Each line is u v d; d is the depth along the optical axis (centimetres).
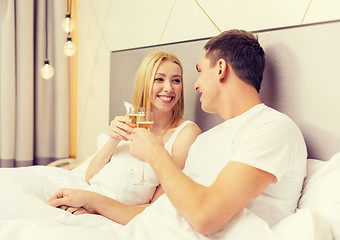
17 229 84
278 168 76
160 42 177
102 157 134
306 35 110
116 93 200
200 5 154
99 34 225
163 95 130
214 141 98
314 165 103
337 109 104
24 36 226
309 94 110
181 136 126
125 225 95
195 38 158
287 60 116
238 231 75
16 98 231
